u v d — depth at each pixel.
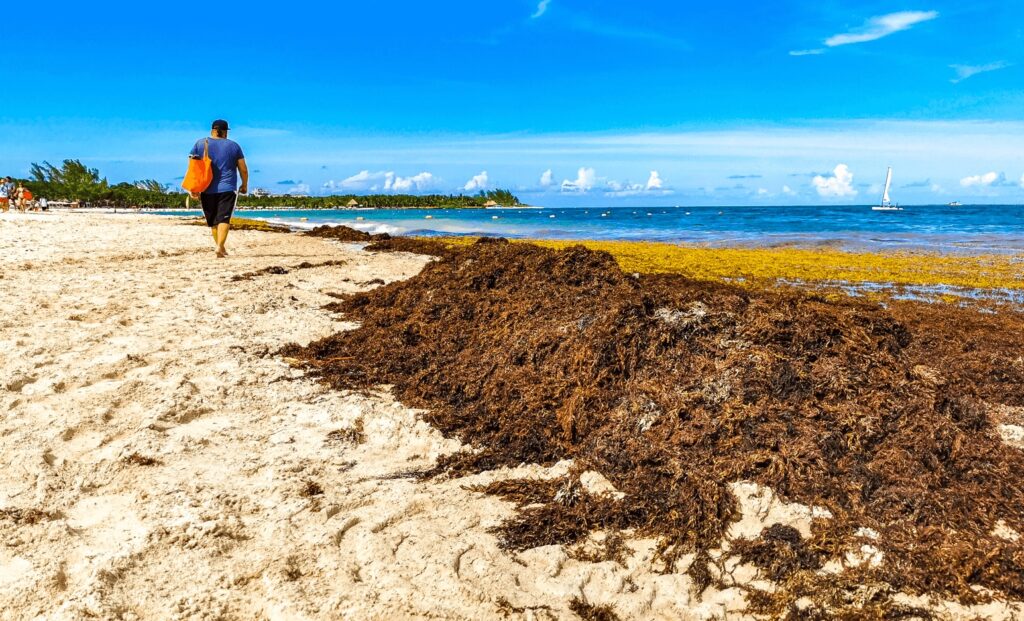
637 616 2.50
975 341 6.65
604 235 28.27
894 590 2.67
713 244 21.86
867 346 4.44
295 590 2.46
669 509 3.16
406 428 4.09
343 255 12.98
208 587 2.47
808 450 3.45
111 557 2.58
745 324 4.54
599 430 3.83
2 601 2.33
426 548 2.79
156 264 10.45
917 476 3.36
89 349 5.31
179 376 4.74
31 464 3.34
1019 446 3.96
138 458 3.46
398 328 6.18
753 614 2.59
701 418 3.75
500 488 3.39
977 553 2.82
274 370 5.09
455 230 31.77
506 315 5.84
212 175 10.93
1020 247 19.88
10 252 11.19
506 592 2.54
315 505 3.09
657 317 4.74
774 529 2.99
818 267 14.16
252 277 9.38
